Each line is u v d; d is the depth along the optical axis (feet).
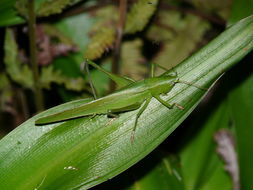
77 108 0.82
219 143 1.03
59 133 0.82
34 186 0.80
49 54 1.05
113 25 1.07
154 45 1.05
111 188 0.92
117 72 1.04
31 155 0.81
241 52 0.79
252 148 0.93
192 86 0.80
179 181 0.96
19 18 0.96
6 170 0.80
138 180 0.93
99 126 0.82
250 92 0.95
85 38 1.08
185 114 0.81
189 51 1.07
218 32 1.10
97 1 1.07
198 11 1.09
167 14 1.09
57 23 1.08
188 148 1.03
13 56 1.03
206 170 1.02
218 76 0.79
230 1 1.09
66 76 1.04
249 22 0.79
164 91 0.81
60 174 0.81
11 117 1.12
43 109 1.05
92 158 0.81
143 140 0.81
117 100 0.82
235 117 0.95
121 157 0.81
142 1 1.00
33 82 1.05
